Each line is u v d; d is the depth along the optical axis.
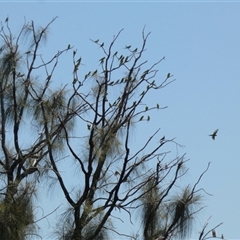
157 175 13.93
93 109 14.16
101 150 13.88
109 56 14.30
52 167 14.35
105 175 14.10
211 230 13.20
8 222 12.18
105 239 13.88
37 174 14.17
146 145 13.95
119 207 13.86
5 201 12.54
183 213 13.71
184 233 13.70
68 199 13.88
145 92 14.31
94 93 14.46
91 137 13.78
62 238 13.53
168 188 13.91
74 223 13.71
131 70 14.32
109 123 14.23
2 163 14.23
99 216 13.86
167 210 13.88
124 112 14.23
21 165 14.14
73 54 14.27
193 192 13.81
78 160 13.88
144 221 13.91
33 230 12.59
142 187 14.04
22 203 12.69
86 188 13.80
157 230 13.86
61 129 14.53
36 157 14.36
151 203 13.91
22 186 12.91
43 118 14.54
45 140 14.40
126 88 14.24
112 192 13.81
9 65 14.54
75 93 14.37
